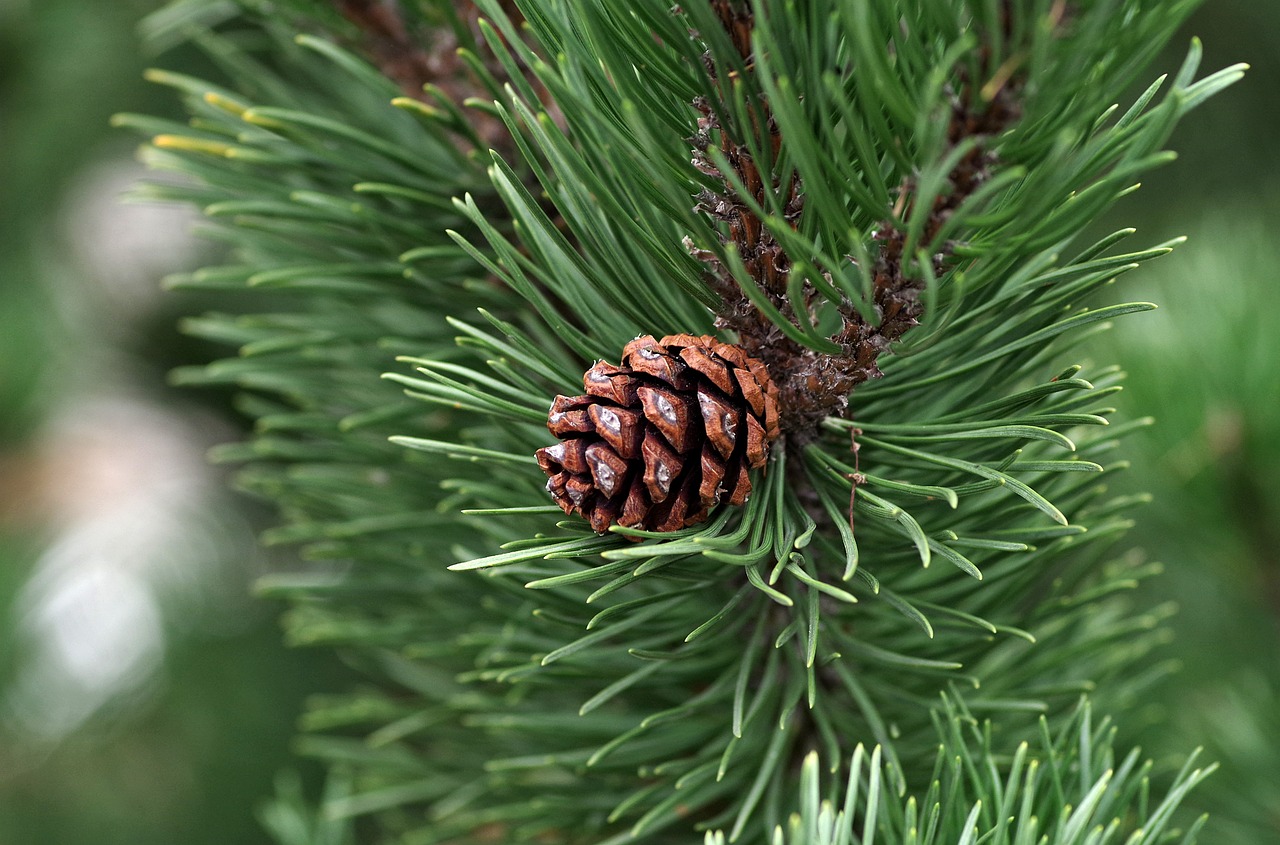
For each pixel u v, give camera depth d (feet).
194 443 5.32
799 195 1.87
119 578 4.47
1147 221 4.48
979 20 1.73
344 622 2.22
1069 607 2.02
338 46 2.14
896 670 2.03
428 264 2.05
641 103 1.86
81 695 4.29
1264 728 2.37
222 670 4.54
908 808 1.85
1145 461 2.50
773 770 2.02
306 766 4.51
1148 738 2.38
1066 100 1.81
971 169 1.80
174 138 2.04
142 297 4.91
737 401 1.87
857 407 1.95
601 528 1.86
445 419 2.10
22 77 4.60
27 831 4.25
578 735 2.06
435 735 2.27
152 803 4.40
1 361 4.42
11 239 4.73
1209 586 2.87
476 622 2.15
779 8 1.79
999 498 1.96
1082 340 1.98
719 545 1.83
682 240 1.92
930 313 1.79
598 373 1.87
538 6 1.85
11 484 4.52
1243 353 2.43
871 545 1.96
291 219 2.05
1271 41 4.46
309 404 2.20
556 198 1.88
